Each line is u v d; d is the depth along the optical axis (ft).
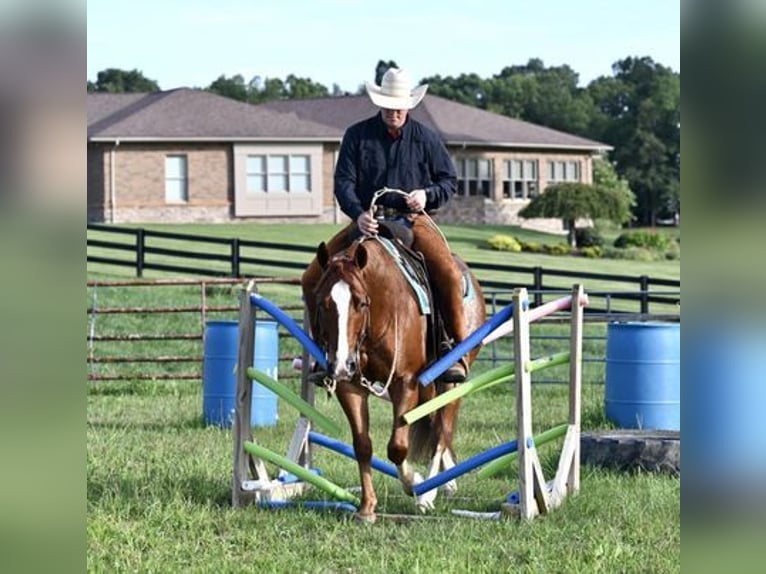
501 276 128.16
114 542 26.68
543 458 37.50
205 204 165.27
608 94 309.22
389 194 31.65
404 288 29.19
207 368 48.70
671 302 82.28
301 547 26.89
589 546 26.32
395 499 32.96
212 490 32.73
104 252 133.18
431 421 32.96
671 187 237.04
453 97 301.63
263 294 102.68
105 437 42.86
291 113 180.14
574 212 160.15
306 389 33.91
